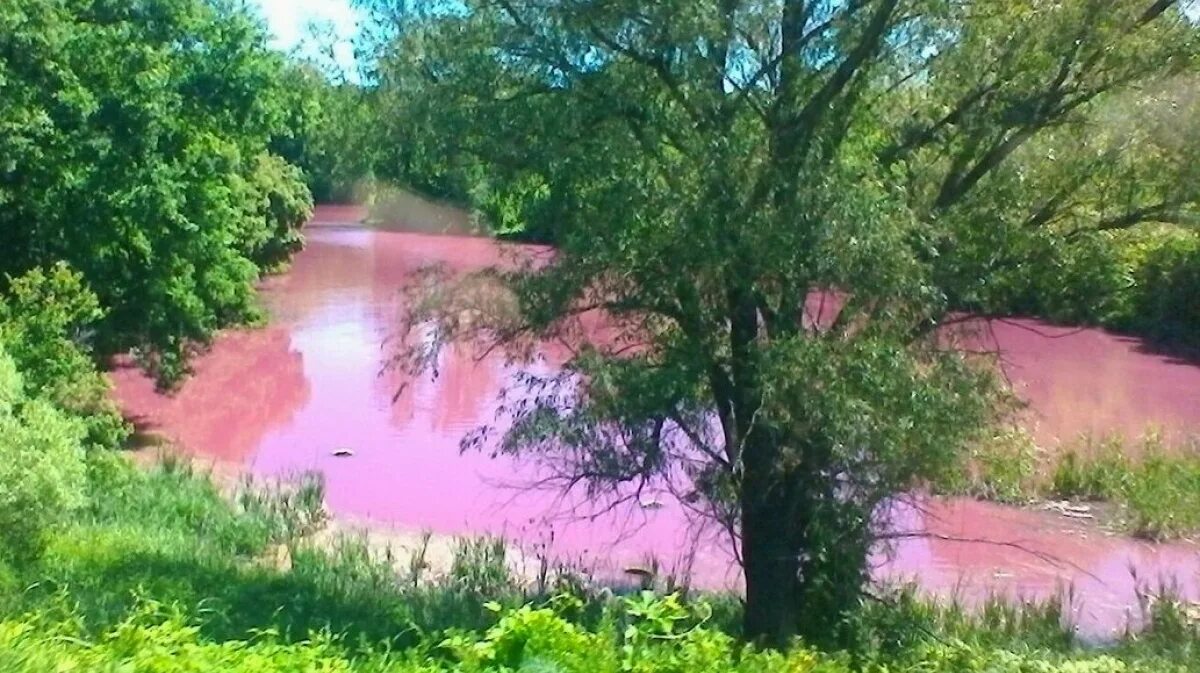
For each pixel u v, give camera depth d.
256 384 31.38
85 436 16.09
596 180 11.74
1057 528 19.08
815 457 11.81
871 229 11.20
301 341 38.88
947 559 17.53
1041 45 12.53
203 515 17.22
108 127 21.91
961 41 12.69
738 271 11.43
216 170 23.80
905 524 15.88
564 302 11.88
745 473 12.17
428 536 16.39
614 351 12.19
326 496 20.34
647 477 11.94
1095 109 12.79
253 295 32.59
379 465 22.78
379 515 19.17
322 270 59.00
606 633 7.23
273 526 17.27
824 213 11.20
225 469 22.16
